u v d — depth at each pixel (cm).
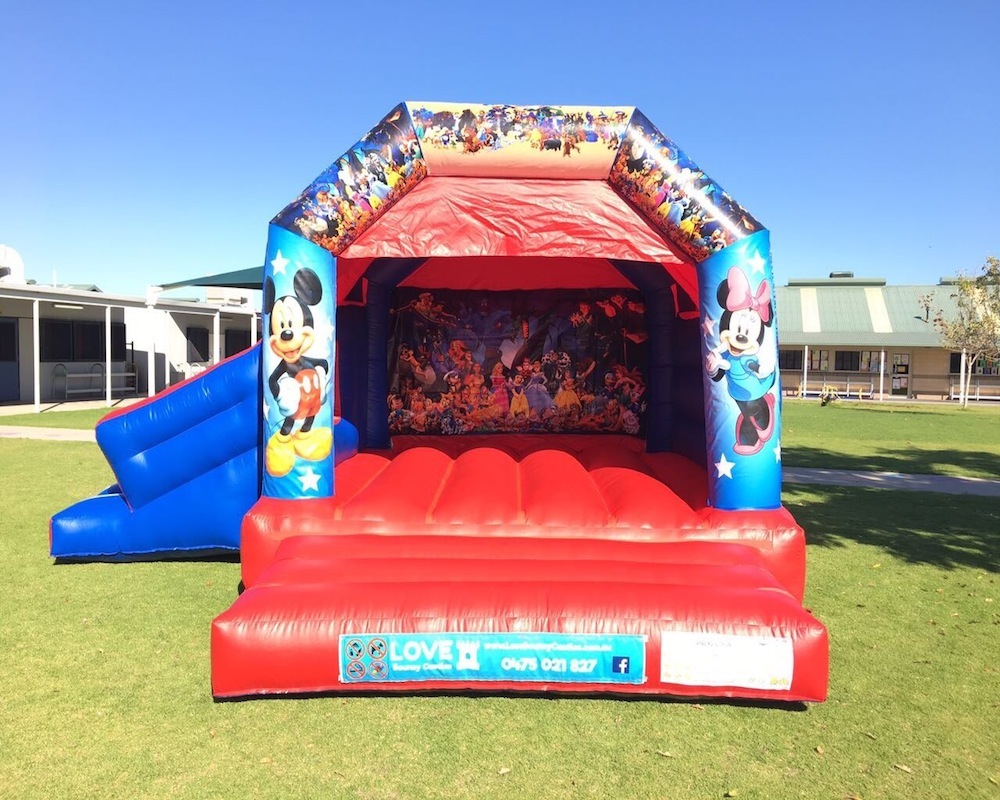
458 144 483
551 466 580
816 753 308
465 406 820
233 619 340
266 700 346
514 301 816
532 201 502
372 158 473
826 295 3331
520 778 287
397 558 413
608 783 284
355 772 289
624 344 814
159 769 289
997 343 2453
